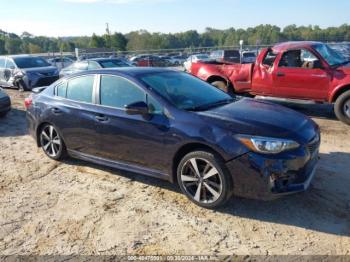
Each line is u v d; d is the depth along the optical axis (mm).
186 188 4176
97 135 4898
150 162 4430
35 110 5844
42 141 5930
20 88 14555
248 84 9070
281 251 3271
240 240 3469
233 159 3715
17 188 4914
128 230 3730
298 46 8172
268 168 3605
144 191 4602
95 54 32188
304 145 3783
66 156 5785
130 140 4520
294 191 3711
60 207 4297
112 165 4922
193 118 4043
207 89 5039
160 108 4293
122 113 4586
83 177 5156
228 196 3869
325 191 4324
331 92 7723
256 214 3902
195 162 4012
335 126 7445
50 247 3518
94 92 4988
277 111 4367
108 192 4633
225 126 3832
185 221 3844
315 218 3766
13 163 5914
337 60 8148
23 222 3996
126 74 4695
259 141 3635
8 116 9742
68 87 5410
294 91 8312
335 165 5148
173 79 4922
